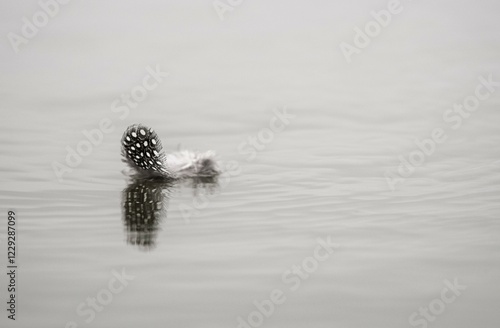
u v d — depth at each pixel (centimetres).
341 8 4803
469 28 4594
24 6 4672
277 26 4575
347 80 3950
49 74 3953
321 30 4525
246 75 4000
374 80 3944
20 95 3703
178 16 4684
